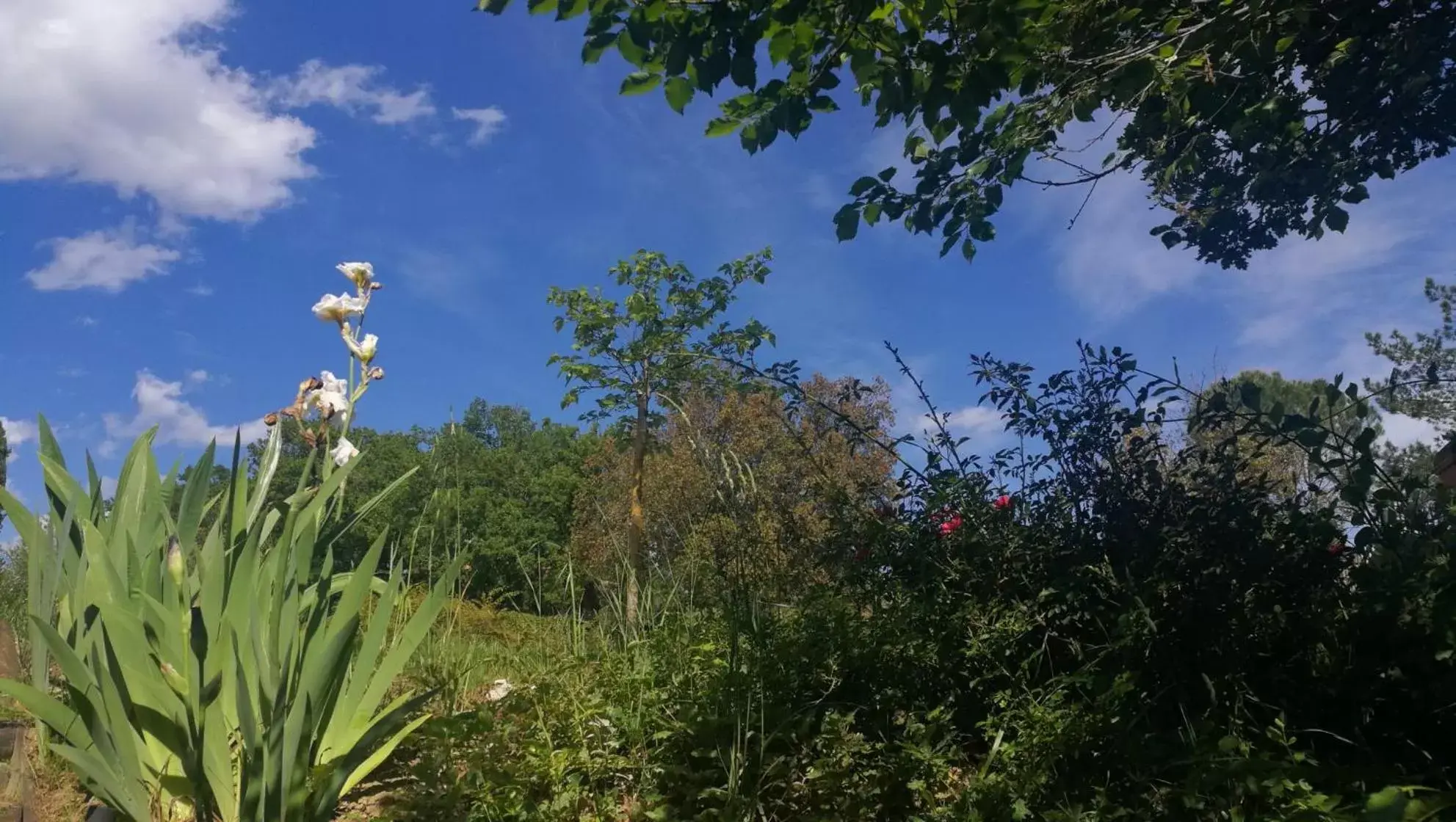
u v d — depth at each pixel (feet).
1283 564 9.28
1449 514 8.26
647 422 43.75
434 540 15.12
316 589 9.72
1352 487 8.73
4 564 19.35
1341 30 13.64
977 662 10.93
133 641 8.21
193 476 10.53
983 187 14.33
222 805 8.33
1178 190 17.56
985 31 10.59
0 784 8.61
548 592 16.34
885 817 9.40
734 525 14.01
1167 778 8.58
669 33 10.27
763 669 11.12
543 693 11.75
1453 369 9.11
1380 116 14.34
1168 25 12.84
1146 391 11.14
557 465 114.21
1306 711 8.95
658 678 12.10
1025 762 8.91
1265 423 9.66
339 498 11.78
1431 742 8.31
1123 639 9.62
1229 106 14.99
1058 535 11.39
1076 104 13.37
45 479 10.45
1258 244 16.90
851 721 9.71
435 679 12.37
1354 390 9.11
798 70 11.27
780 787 9.79
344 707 9.36
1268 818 6.93
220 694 8.27
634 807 9.98
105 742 8.04
